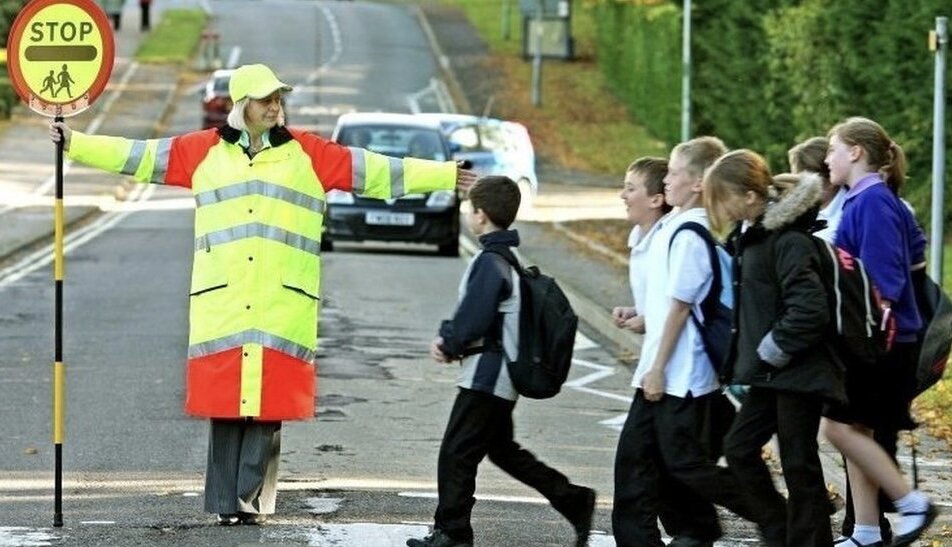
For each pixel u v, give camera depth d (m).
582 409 33.50
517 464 20.95
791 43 68.25
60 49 22.31
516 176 81.00
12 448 27.98
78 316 45.69
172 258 61.91
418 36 176.12
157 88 146.25
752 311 19.22
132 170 22.30
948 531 22.47
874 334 19.64
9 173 99.19
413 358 39.31
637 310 20.72
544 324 20.50
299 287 22.34
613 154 122.12
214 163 22.30
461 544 20.77
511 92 142.75
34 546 20.80
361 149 22.66
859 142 20.84
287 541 21.17
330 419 31.27
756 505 19.58
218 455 22.45
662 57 118.44
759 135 81.19
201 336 22.30
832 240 21.53
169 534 21.56
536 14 142.88
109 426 30.06
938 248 34.00
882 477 20.69
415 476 26.02
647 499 20.08
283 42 171.38
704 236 19.62
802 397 19.19
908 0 58.03
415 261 63.44
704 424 19.83
